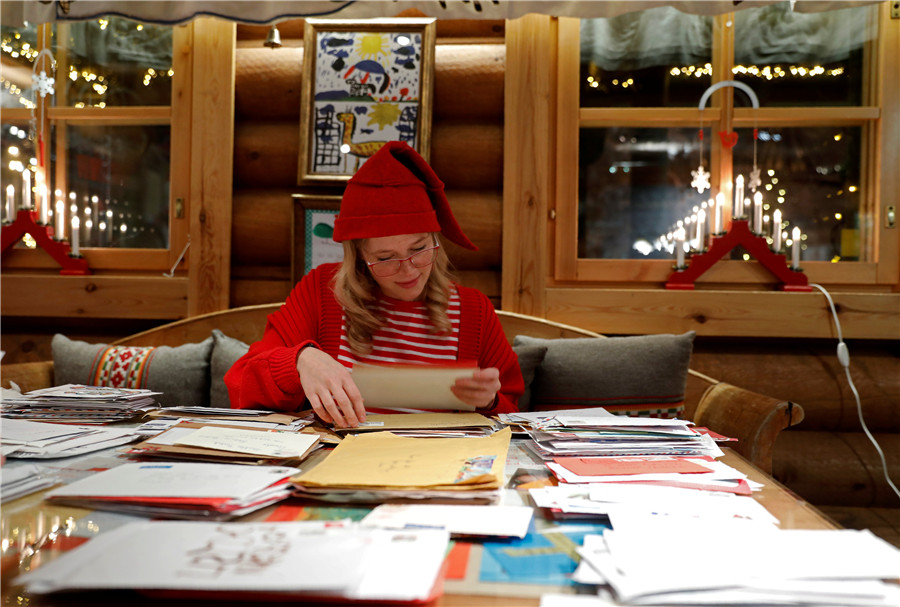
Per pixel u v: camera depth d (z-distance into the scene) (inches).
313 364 56.1
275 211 116.0
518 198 112.0
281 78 116.6
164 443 41.6
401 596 21.4
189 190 118.3
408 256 68.9
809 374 109.7
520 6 95.5
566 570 24.7
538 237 111.7
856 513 103.0
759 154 117.0
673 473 38.5
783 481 106.0
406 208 67.4
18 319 121.4
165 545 23.9
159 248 121.0
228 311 109.6
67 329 121.6
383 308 75.4
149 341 109.3
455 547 27.0
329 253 113.0
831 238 116.0
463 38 117.2
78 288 116.5
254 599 21.9
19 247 121.1
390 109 113.3
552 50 116.1
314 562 22.3
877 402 109.0
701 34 116.9
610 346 91.6
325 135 114.0
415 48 113.4
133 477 34.1
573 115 115.3
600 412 62.1
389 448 41.9
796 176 116.5
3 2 99.3
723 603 21.2
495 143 114.4
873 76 114.3
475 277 115.9
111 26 122.6
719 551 25.1
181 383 96.0
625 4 93.6
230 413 55.9
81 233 123.0
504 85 114.0
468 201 114.7
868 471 105.3
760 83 116.6
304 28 116.2
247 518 30.0
